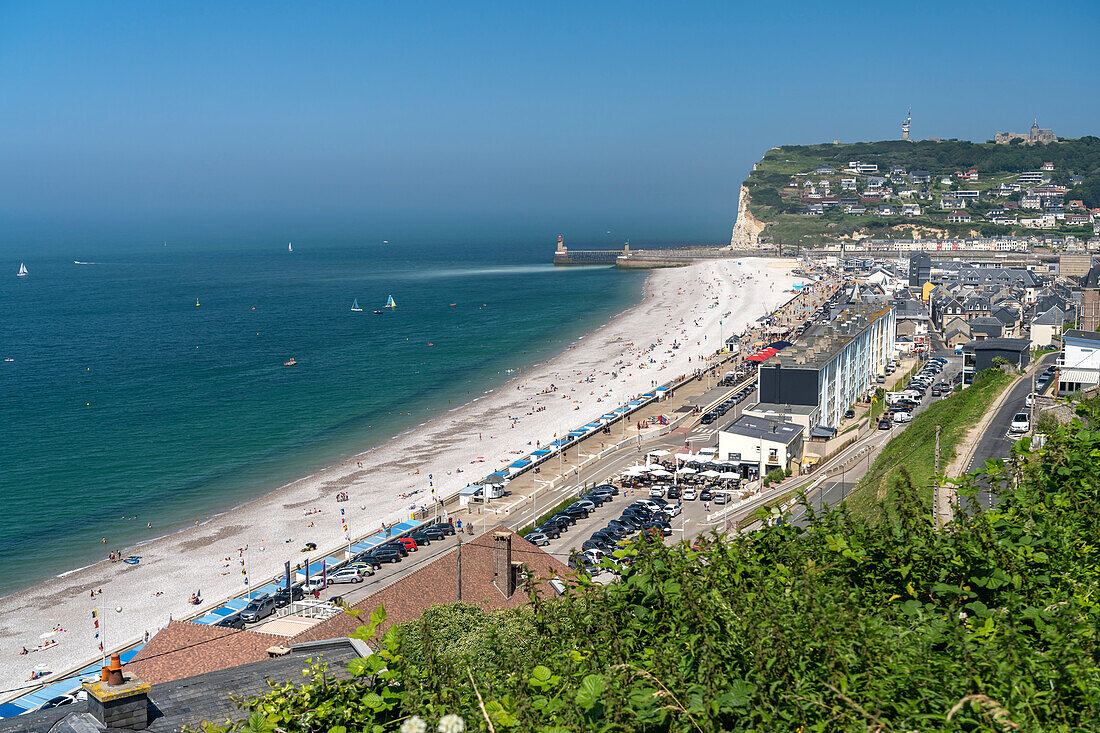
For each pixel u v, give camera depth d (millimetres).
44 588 86000
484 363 197750
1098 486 18203
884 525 16609
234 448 133625
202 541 97438
